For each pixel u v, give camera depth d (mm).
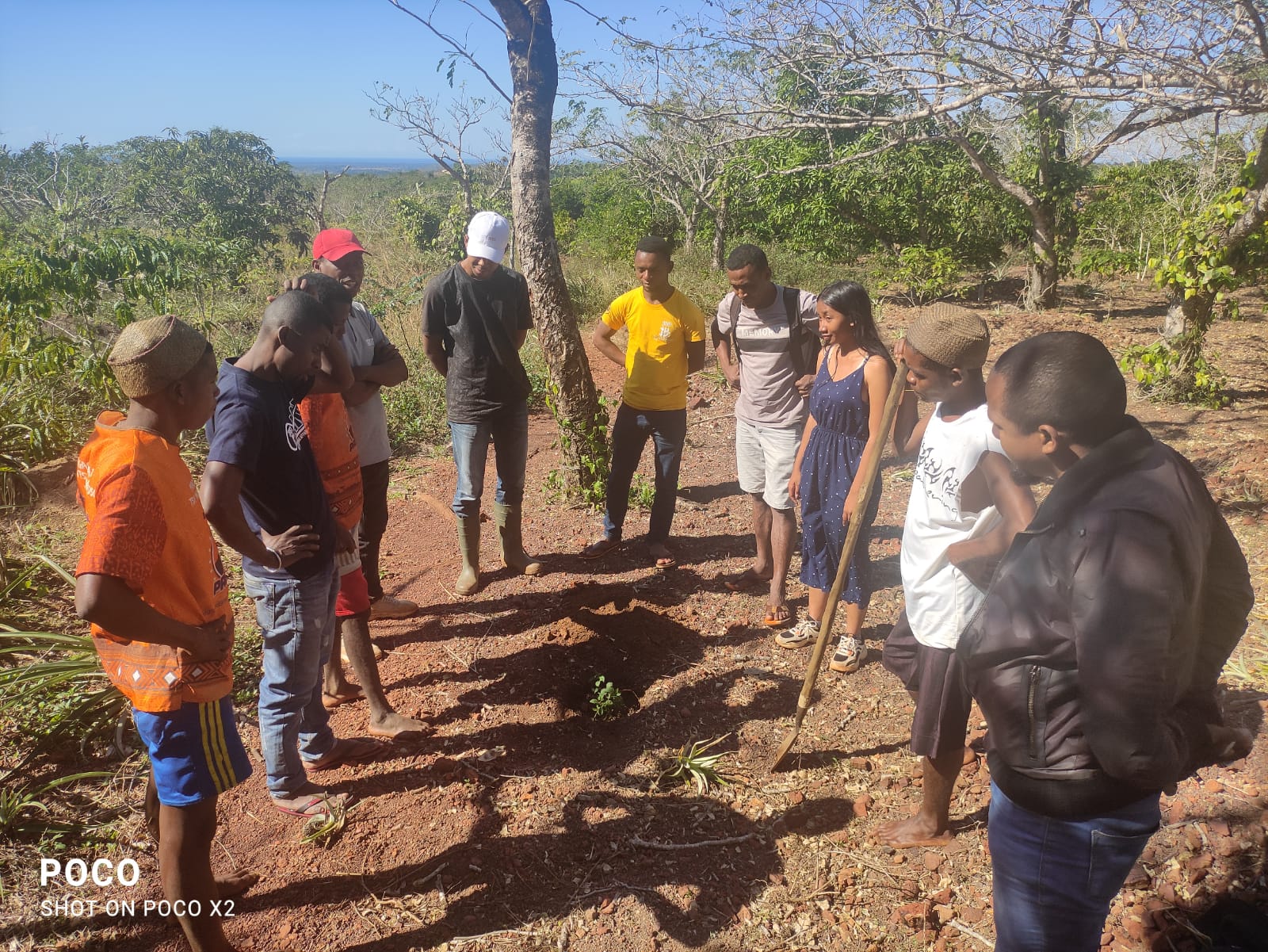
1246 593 1813
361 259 4047
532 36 5086
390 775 3367
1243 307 13023
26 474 5820
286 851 2994
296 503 2828
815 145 15367
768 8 6062
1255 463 6242
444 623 4504
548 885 2846
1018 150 14383
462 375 4512
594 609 4602
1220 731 1821
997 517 2514
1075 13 5176
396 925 2699
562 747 3551
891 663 2938
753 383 4328
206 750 2361
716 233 19391
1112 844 1807
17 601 4414
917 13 5832
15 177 27203
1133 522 1639
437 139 18500
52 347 6504
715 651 4250
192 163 27828
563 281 5672
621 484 5113
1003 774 1875
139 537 2104
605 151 20484
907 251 14625
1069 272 15008
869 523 3797
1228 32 5148
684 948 2617
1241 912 2588
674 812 3178
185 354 2211
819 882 2850
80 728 3506
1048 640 1741
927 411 8141
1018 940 1957
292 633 2916
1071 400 1760
